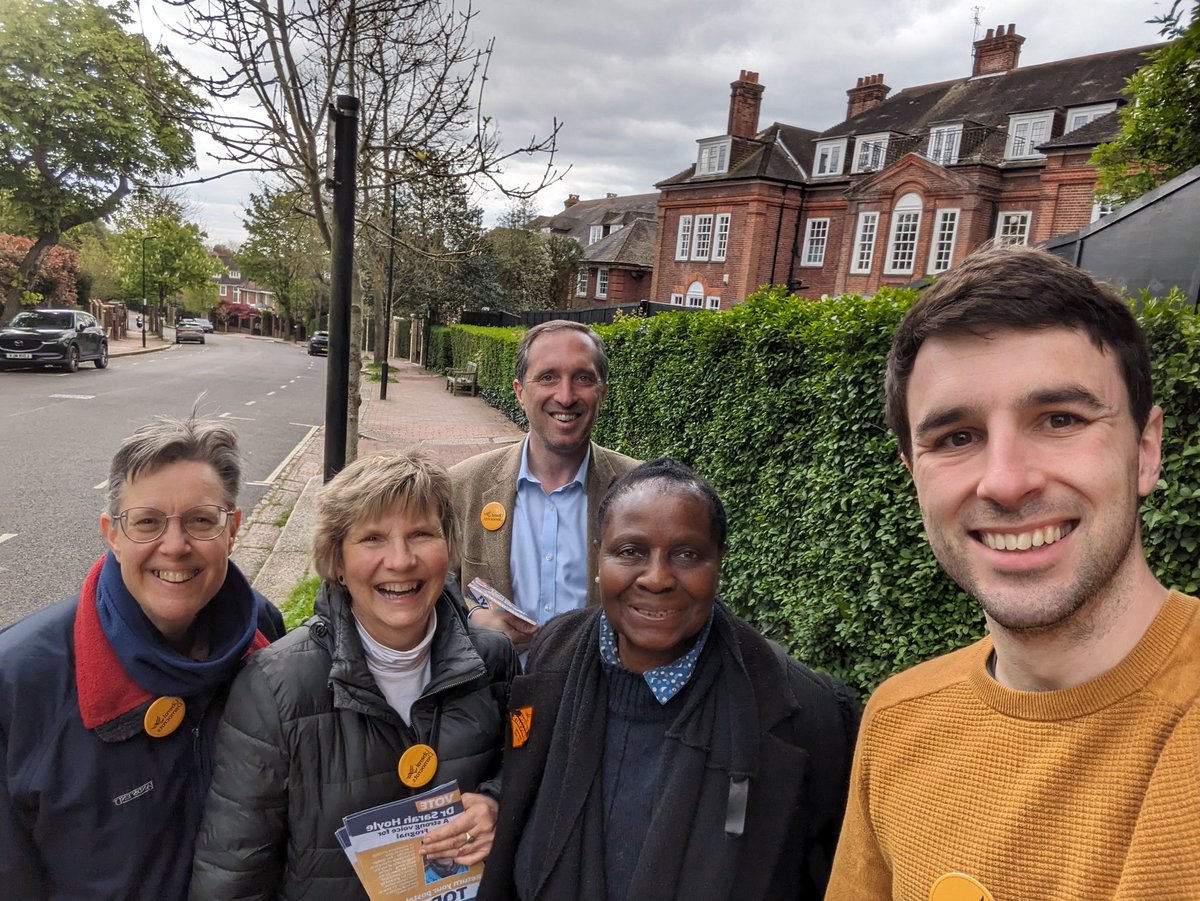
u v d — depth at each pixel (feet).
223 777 4.89
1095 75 83.05
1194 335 7.09
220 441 5.39
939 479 3.35
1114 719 3.00
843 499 11.30
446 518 5.57
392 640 5.38
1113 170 19.66
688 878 4.21
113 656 4.88
